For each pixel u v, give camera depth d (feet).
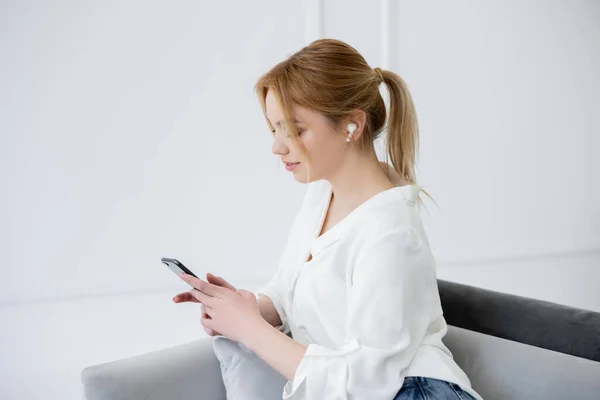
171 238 9.58
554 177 11.33
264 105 4.55
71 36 8.73
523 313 4.89
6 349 9.01
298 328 4.72
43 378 8.77
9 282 8.99
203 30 9.25
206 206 9.66
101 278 9.34
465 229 10.91
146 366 4.36
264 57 9.61
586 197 11.60
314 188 5.04
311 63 4.27
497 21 10.49
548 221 11.43
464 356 4.57
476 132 10.68
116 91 9.02
